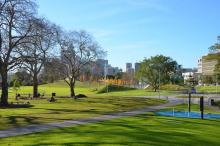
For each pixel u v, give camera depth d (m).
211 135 25.19
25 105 52.00
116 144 19.42
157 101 73.38
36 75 76.69
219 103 69.19
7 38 49.19
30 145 18.94
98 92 121.75
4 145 18.98
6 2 46.69
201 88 151.38
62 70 79.69
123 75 192.62
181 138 22.80
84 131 24.88
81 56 83.19
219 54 82.44
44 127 27.22
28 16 48.66
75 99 72.25
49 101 65.06
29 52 52.12
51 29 59.69
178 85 147.25
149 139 21.64
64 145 18.92
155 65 128.12
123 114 40.97
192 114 45.22
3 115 36.38
